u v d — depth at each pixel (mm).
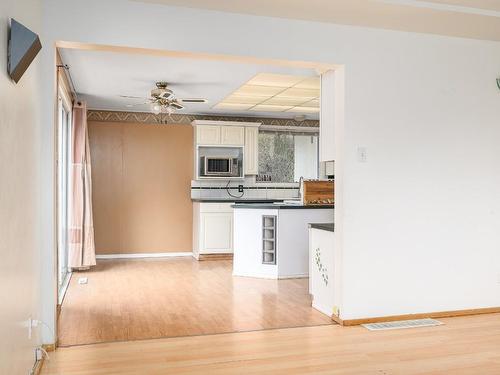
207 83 6105
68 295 5355
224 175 8438
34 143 3098
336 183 4324
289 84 6109
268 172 9086
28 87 2820
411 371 3145
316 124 9258
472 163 4609
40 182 3408
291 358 3379
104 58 4973
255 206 6461
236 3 3693
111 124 8211
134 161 8312
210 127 8367
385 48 4312
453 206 4539
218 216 8062
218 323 4242
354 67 4219
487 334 3945
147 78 5871
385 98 4316
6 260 2158
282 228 6348
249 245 6520
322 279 4660
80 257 6711
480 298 4625
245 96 6930
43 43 3504
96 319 4363
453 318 4453
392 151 4340
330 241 4500
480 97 4645
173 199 8492
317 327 4141
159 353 3469
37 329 3232
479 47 4641
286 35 4027
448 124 4527
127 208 8281
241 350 3541
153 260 8016
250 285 5930
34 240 3086
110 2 3633
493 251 4668
